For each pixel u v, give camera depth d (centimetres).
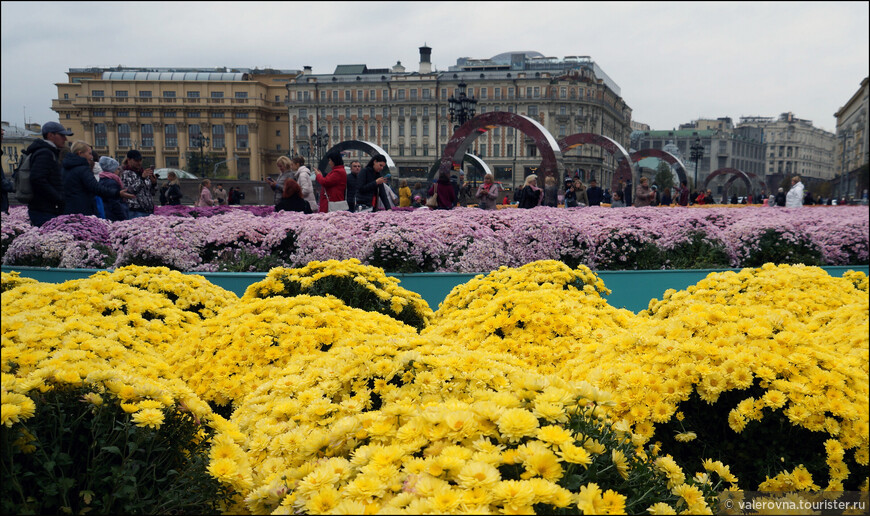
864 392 197
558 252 720
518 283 389
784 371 208
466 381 204
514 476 148
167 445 190
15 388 175
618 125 11412
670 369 218
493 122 1981
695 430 212
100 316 292
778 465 198
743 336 229
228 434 193
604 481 166
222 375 269
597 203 1862
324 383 215
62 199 688
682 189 2784
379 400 215
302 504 150
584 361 265
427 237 646
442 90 9362
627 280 640
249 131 11012
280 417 205
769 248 770
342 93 9681
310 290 379
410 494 137
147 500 173
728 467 188
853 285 404
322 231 647
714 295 379
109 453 175
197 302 382
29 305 292
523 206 1151
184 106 10838
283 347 276
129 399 184
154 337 307
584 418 174
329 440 175
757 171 15662
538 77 9112
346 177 984
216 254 665
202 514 183
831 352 222
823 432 198
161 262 615
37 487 168
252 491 171
